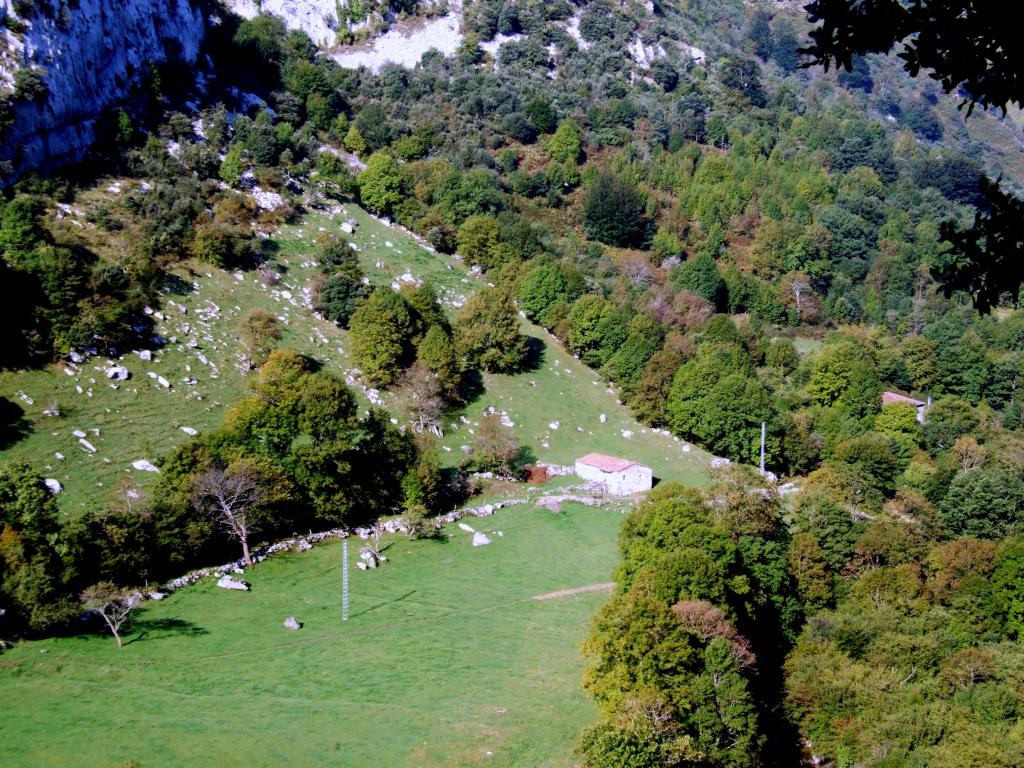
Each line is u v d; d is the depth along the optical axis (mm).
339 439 96562
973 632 78625
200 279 125688
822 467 117562
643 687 60438
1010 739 61562
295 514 94625
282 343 120688
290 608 80500
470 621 79750
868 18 16062
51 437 92375
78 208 123125
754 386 123688
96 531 77312
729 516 86188
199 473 87188
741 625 74250
